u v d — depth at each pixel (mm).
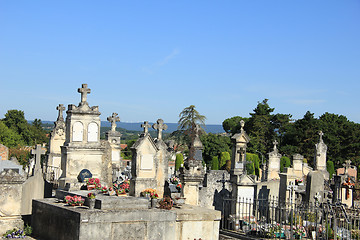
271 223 22016
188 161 21500
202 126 63875
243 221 22391
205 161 61500
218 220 18891
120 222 16297
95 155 22891
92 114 22812
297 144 69125
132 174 20500
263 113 78688
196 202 21609
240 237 21156
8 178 18047
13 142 86312
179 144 59750
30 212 20562
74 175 22297
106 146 25250
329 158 65562
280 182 28203
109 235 16031
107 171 25125
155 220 17141
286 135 72250
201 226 18422
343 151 66000
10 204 18109
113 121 33969
